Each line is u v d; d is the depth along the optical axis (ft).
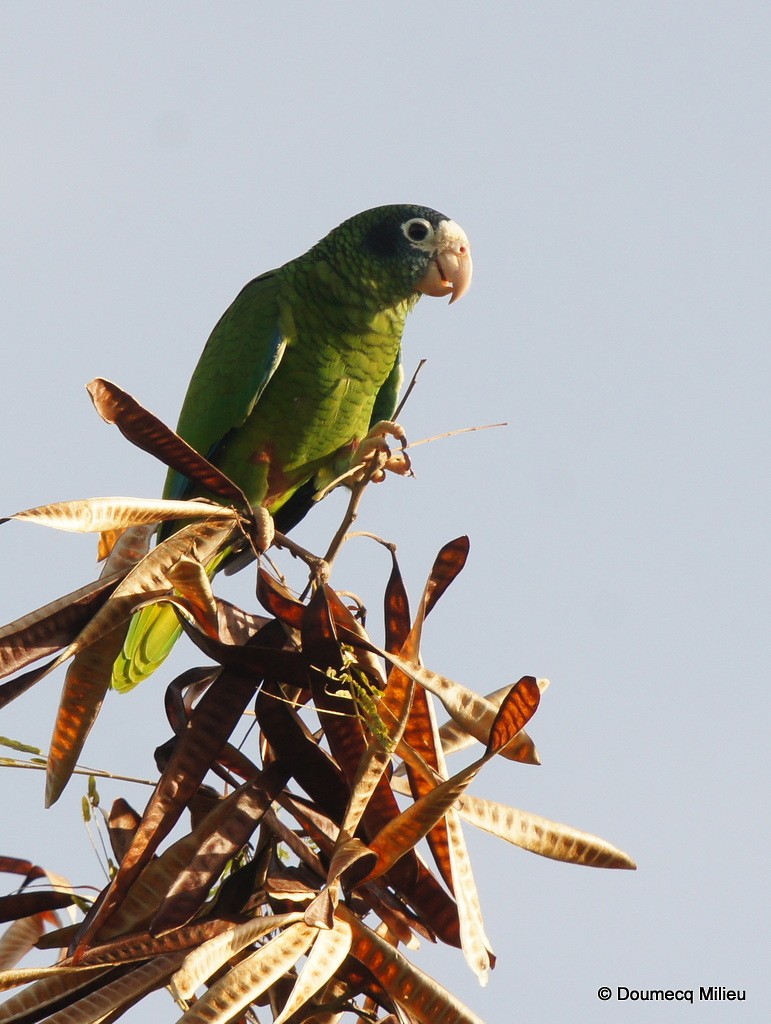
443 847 18.54
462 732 21.29
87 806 20.54
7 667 17.99
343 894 18.84
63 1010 16.87
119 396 17.97
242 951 18.74
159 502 19.04
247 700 19.19
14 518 16.85
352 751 19.01
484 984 16.85
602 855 18.97
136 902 18.15
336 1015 19.16
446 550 19.04
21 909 20.33
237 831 18.53
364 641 19.08
